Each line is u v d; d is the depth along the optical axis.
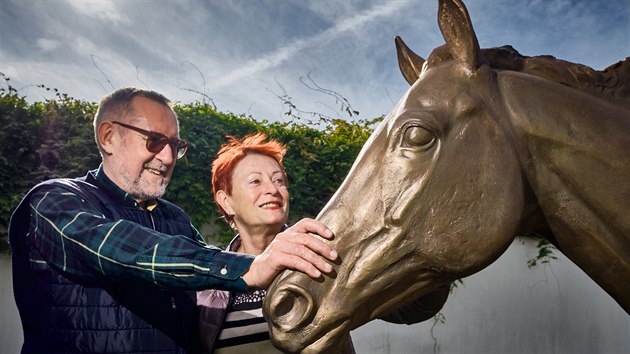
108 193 1.57
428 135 1.17
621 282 1.27
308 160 4.29
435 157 1.16
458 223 1.13
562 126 1.22
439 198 1.14
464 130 1.19
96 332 1.41
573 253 1.30
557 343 4.74
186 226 1.77
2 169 3.52
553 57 1.38
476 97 1.21
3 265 3.67
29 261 1.45
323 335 1.12
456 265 1.13
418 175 1.15
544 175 1.25
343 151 4.40
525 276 4.84
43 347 1.41
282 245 1.12
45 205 1.37
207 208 3.86
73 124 3.69
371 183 1.18
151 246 1.17
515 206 1.16
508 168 1.18
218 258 1.14
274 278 1.14
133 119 1.58
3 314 3.64
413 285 1.19
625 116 1.26
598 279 1.30
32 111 3.67
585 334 4.81
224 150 1.94
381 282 1.14
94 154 3.66
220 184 1.94
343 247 1.15
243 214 1.84
